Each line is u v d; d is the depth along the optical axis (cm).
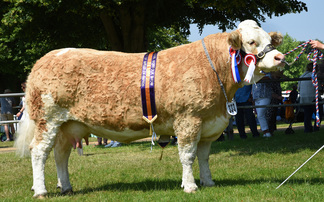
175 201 421
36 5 1162
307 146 865
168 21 1422
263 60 445
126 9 1262
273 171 600
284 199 417
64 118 485
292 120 1202
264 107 1050
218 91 459
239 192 452
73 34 1436
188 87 450
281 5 1329
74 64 475
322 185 482
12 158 946
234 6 1169
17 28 1301
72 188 532
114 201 443
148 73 461
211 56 462
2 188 570
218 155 826
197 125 456
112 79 466
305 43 482
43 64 487
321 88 1183
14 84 3297
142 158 841
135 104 463
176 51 473
